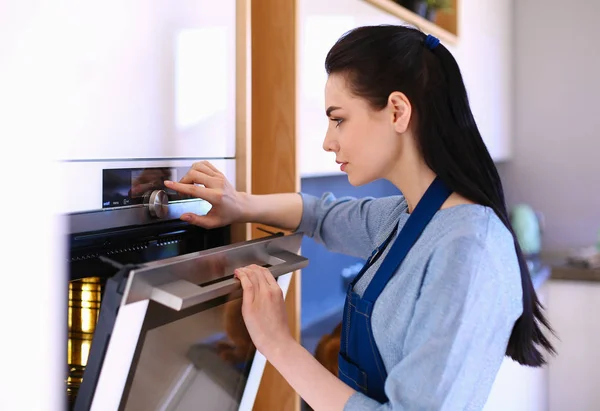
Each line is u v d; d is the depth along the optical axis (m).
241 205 1.18
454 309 0.87
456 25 2.48
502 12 3.31
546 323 1.09
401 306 0.94
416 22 2.06
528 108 3.57
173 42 1.07
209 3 1.16
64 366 0.73
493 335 0.91
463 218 0.93
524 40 3.54
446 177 0.97
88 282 1.01
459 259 0.89
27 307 0.62
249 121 1.27
